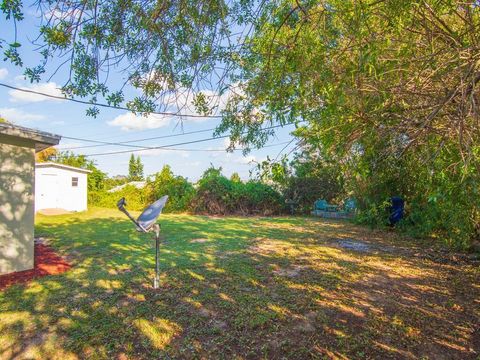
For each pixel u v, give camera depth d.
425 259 6.57
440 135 2.89
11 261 5.43
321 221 13.35
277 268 5.73
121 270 5.52
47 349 3.03
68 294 4.38
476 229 6.84
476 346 3.18
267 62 2.75
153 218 4.53
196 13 2.42
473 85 2.18
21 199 5.61
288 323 3.60
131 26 2.43
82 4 2.21
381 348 3.12
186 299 4.22
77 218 13.66
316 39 2.38
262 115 3.26
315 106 2.75
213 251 7.06
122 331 3.38
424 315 3.85
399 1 2.05
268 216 15.98
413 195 9.09
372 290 4.68
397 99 2.61
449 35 2.32
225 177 17.67
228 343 3.19
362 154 3.41
